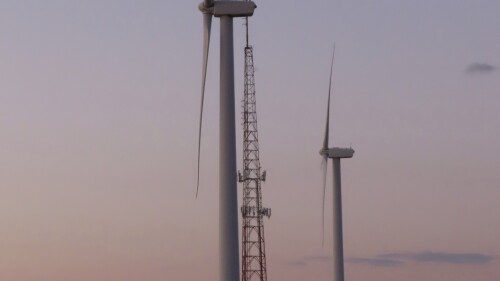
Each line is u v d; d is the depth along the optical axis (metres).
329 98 191.75
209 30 126.38
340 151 194.75
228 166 120.12
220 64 121.88
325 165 193.50
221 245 119.88
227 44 122.19
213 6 123.94
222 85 121.25
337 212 199.50
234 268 119.56
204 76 126.88
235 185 120.31
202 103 126.25
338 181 199.75
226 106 120.88
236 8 121.81
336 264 199.75
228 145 120.25
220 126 120.81
